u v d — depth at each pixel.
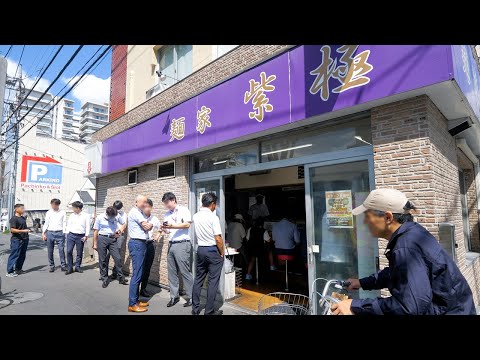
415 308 1.46
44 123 51.41
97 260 8.74
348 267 3.56
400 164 3.06
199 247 4.20
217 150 5.32
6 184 24.55
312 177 3.98
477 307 4.64
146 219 4.71
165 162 6.39
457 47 2.87
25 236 7.12
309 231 3.91
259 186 8.09
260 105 4.11
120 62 9.18
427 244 1.61
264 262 6.85
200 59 6.38
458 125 3.68
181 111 5.60
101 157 8.61
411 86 2.79
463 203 6.12
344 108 3.26
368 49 3.08
